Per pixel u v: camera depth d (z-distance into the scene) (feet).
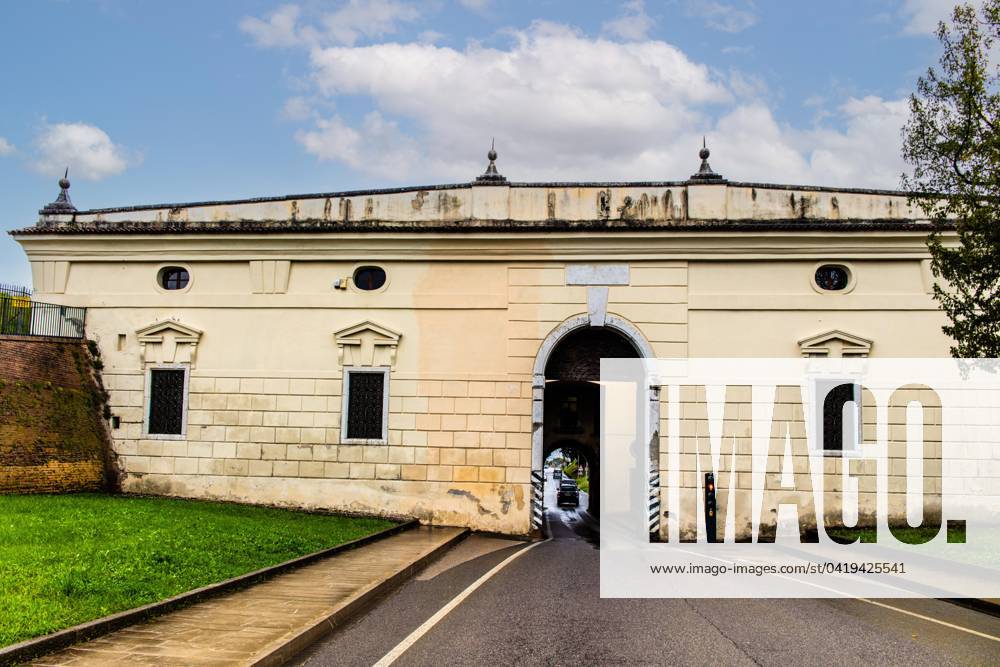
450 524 78.02
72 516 56.18
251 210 84.07
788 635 32.99
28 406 72.64
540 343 79.56
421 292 81.25
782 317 78.48
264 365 81.87
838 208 79.10
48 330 80.02
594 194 80.84
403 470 79.20
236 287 83.41
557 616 35.96
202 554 45.70
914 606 41.75
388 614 35.99
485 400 79.25
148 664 25.26
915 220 77.00
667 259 79.25
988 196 53.11
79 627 27.99
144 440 82.07
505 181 81.46
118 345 83.66
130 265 84.79
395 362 80.64
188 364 82.64
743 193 79.82
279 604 35.63
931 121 55.47
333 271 82.43
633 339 79.00
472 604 38.58
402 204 82.33
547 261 80.23
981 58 54.24
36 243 84.89
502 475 78.18
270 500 80.07
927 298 77.56
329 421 80.48
